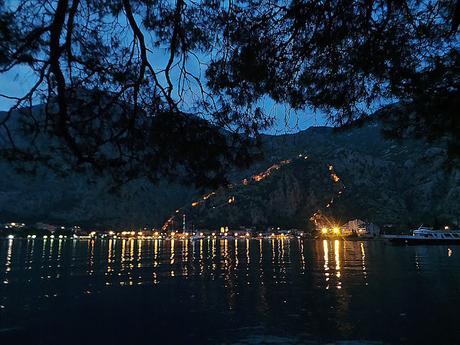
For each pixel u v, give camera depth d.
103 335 19.77
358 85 8.06
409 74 7.48
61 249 118.81
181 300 28.84
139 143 6.88
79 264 63.28
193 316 23.39
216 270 52.69
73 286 36.56
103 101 6.45
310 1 6.57
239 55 7.15
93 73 6.27
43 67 5.61
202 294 31.48
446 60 7.41
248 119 7.43
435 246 113.38
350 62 7.40
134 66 6.72
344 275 43.94
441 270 47.00
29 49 5.43
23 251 104.00
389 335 18.52
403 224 189.62
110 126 6.59
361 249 105.69
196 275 46.09
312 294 30.64
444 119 8.39
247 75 7.17
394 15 6.84
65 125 5.80
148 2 6.68
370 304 26.05
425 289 32.09
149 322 22.12
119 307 26.45
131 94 6.67
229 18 7.05
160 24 6.89
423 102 8.06
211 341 18.23
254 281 39.66
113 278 43.06
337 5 6.61
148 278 42.94
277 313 23.69
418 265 54.88
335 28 6.80
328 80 7.72
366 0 6.55
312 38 6.97
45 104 5.85
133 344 18.28
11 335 19.81
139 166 6.96
